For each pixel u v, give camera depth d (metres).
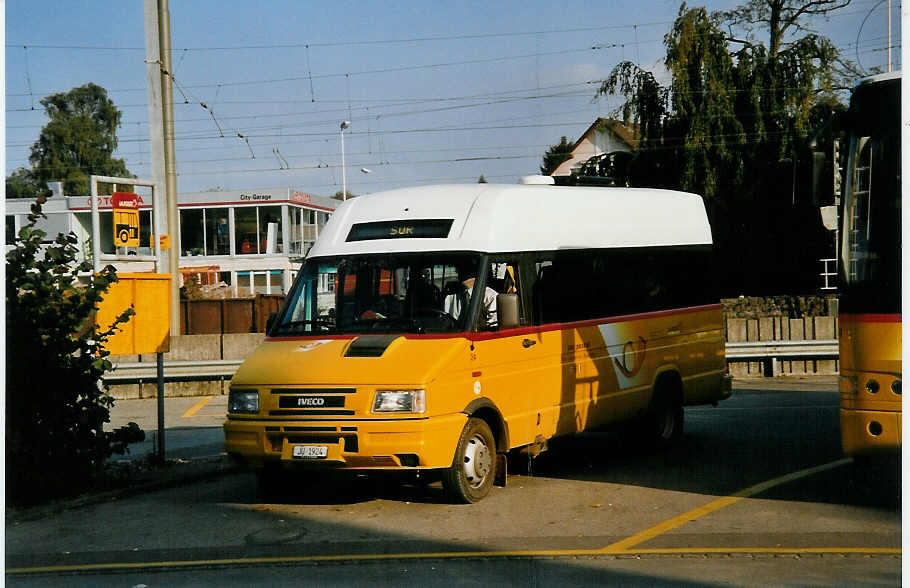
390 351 9.30
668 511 8.95
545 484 10.50
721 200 36.66
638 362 12.24
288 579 6.95
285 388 9.23
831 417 15.34
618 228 12.27
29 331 10.09
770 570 6.82
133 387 21.61
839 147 8.59
